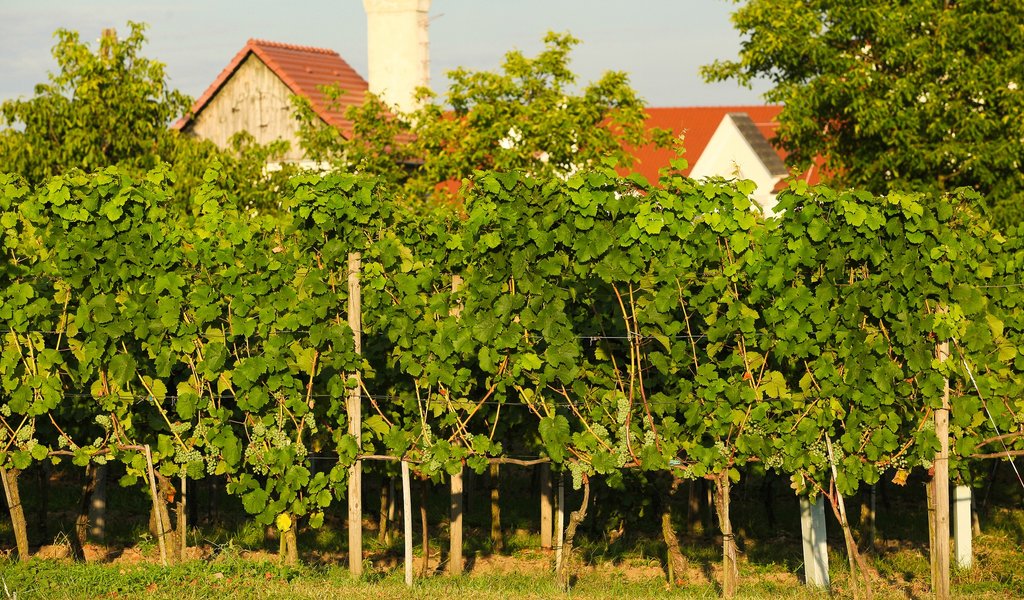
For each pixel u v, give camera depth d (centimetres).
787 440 2298
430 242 2447
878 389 2245
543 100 5425
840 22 5400
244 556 2759
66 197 2339
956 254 2220
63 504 3341
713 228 2217
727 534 2348
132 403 2458
